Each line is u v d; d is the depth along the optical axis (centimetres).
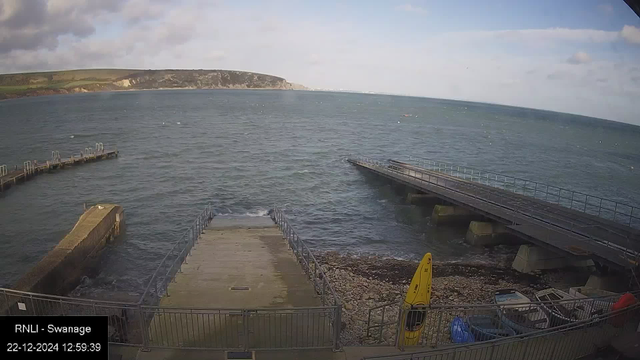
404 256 2314
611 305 1138
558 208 2473
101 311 1134
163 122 9262
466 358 833
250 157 5278
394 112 16600
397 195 3641
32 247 2330
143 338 838
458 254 2345
